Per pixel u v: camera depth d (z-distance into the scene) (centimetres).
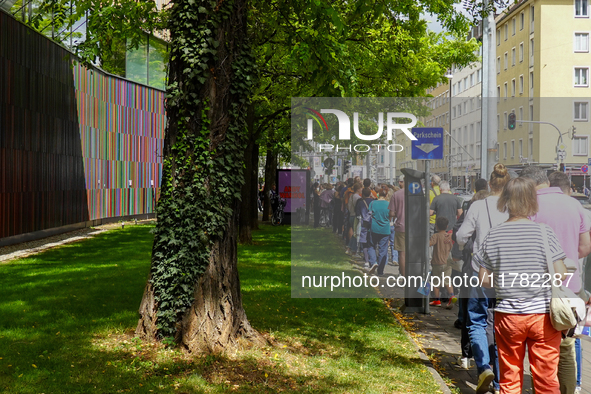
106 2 1155
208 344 589
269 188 3195
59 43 2150
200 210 602
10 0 1719
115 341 630
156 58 3228
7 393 474
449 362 634
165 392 486
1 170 1686
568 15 4769
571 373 464
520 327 417
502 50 5491
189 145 609
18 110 1798
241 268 1252
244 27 631
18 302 862
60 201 2188
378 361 611
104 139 2705
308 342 671
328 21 859
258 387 506
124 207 2955
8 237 1739
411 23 1325
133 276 1127
